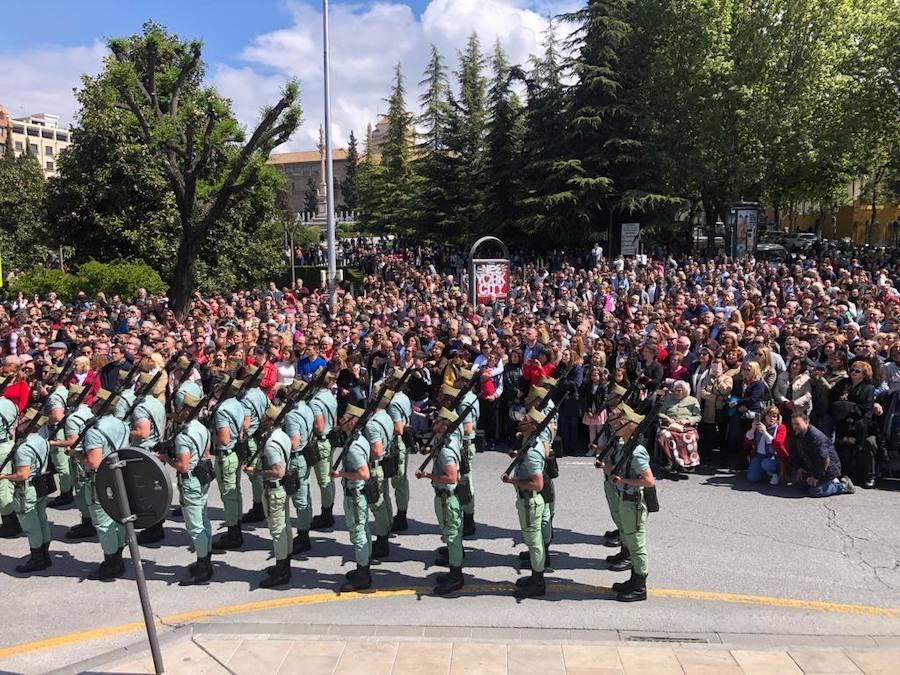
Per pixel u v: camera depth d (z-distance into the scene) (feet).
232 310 64.39
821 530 25.80
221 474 25.64
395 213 173.47
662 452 33.30
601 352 36.24
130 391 30.01
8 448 25.88
